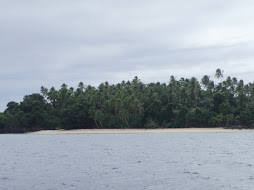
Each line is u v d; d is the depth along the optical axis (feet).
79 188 93.61
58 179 109.19
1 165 151.64
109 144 274.98
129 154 190.70
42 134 533.14
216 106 517.55
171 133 451.53
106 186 95.35
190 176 109.29
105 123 528.22
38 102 584.81
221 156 169.78
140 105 518.37
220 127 482.69
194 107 541.34
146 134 442.91
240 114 481.87
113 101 538.47
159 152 198.18
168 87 598.34
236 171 118.42
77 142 313.32
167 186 93.56
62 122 546.67
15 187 97.04
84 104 553.23
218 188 89.92
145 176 111.14
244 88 583.99
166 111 514.27
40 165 149.18
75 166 142.20
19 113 567.59
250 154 178.09
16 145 293.23
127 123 514.27
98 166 140.26
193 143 266.57
